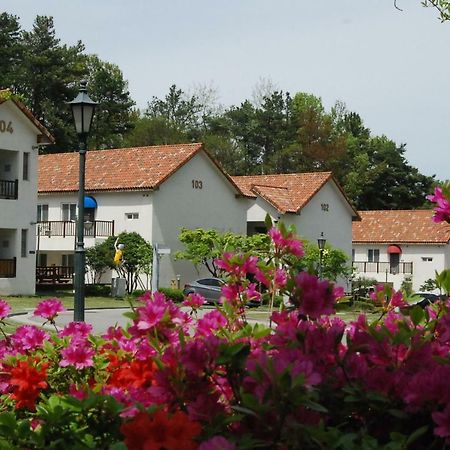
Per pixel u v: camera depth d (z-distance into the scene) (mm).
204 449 2707
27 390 4316
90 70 91625
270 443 2855
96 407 3262
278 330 3492
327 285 3611
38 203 49844
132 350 4609
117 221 47188
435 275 4125
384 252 67562
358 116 104062
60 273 46594
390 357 3387
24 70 77688
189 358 3146
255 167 98938
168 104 109688
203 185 49094
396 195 90688
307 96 109750
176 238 47281
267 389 2807
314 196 55750
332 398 3236
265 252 4648
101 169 49469
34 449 3145
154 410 2984
